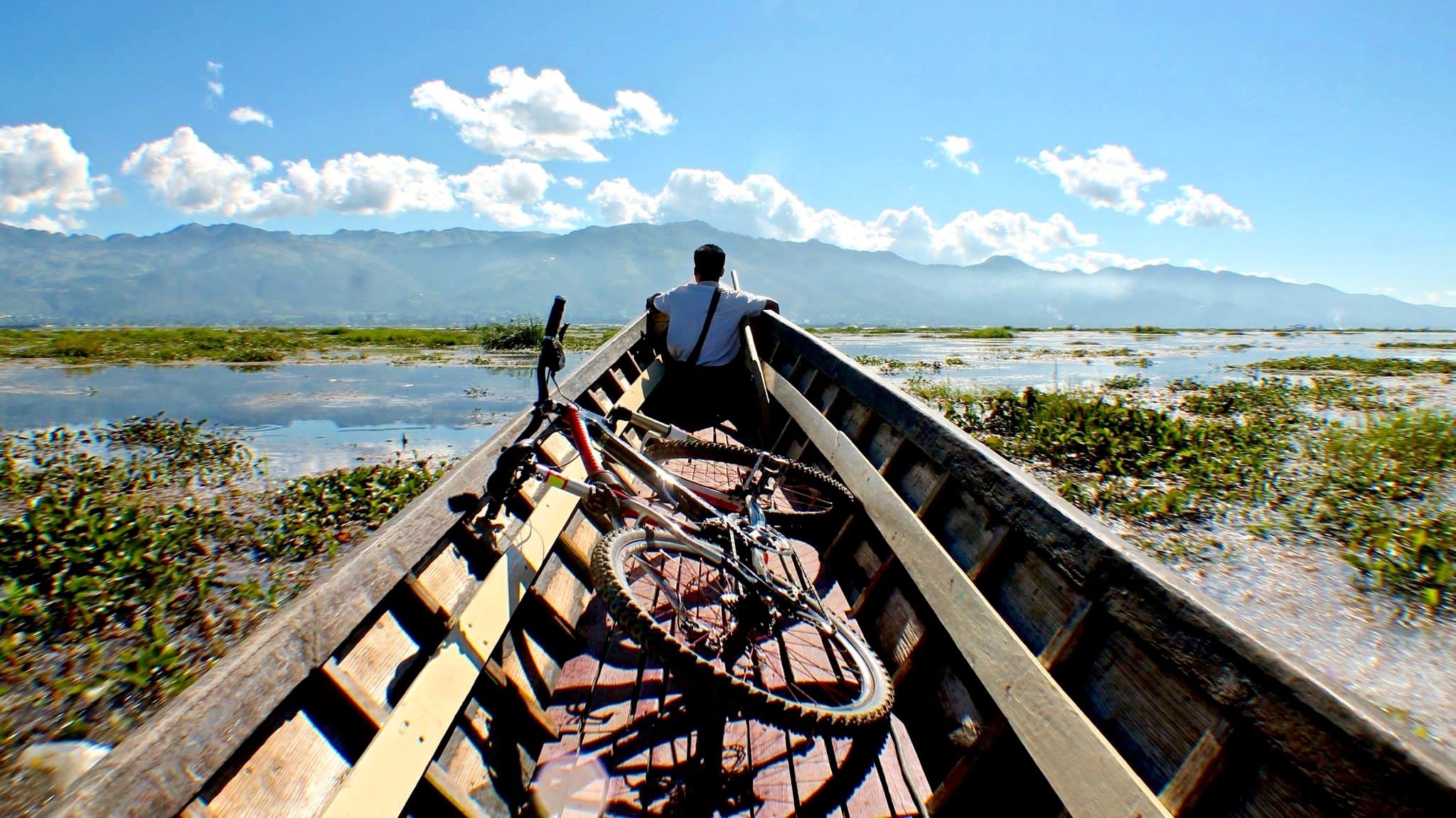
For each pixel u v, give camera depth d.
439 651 2.21
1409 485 8.20
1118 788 1.58
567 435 3.05
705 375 5.99
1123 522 7.24
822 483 3.67
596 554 2.49
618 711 2.75
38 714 4.12
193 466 9.09
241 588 5.52
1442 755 1.12
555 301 2.92
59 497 7.07
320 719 1.88
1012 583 2.49
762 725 2.70
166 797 1.35
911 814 2.28
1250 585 5.72
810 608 2.58
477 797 2.17
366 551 2.20
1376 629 4.91
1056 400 11.62
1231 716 1.49
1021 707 1.96
